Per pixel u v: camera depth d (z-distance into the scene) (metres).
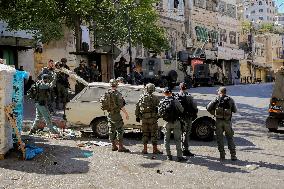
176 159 9.51
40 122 12.73
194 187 7.25
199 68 39.75
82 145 10.71
